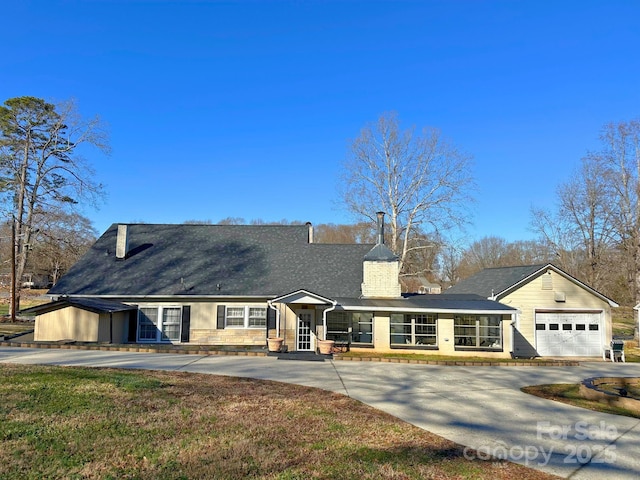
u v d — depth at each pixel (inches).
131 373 453.4
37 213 1294.3
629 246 1184.2
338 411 341.1
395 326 791.1
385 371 568.4
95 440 247.9
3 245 1347.2
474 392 451.8
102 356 595.5
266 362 605.0
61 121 1326.3
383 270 871.1
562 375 610.2
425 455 251.1
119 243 934.4
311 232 1077.8
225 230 1054.4
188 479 202.5
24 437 245.6
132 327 833.5
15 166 1280.8
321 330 816.3
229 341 839.1
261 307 851.4
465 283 1128.2
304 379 482.9
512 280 924.0
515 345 900.0
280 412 327.9
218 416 308.3
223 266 925.2
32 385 360.8
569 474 236.5
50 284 2023.9
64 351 636.1
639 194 1145.4
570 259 1626.5
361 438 276.2
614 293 1492.4
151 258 941.2
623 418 362.9
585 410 388.2
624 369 714.2
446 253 1563.7
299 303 791.7
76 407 307.7
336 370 556.7
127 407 315.6
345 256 980.6
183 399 350.0
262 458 232.5
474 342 788.0
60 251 1315.2
